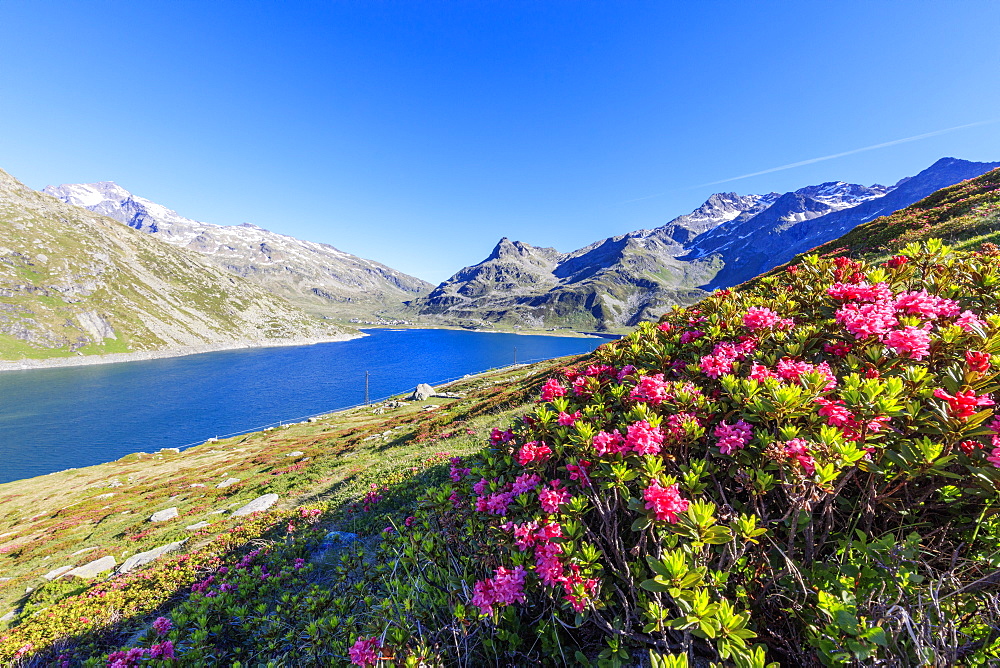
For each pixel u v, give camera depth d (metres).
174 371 142.50
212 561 10.71
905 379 2.84
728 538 2.33
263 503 18.69
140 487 34.47
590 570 2.85
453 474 5.00
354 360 170.88
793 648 2.42
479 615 3.09
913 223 22.70
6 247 187.00
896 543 2.30
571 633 3.23
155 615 8.67
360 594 5.43
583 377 4.88
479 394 42.19
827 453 2.40
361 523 10.08
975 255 4.48
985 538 2.29
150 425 81.38
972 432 2.33
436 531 5.05
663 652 2.69
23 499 38.25
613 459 3.10
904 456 2.42
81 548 20.27
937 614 2.03
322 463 26.38
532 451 3.52
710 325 4.84
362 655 3.28
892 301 3.57
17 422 83.56
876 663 2.03
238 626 6.66
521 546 3.09
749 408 2.99
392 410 57.97
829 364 3.66
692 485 2.75
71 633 8.38
